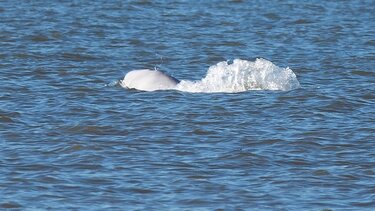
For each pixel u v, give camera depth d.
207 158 84.25
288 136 91.88
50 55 142.75
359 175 80.12
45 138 90.12
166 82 114.31
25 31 170.38
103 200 73.38
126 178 78.56
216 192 75.56
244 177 79.31
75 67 132.25
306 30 187.25
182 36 174.38
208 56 150.38
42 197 73.75
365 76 127.69
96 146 87.12
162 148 87.25
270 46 163.38
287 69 116.62
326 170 81.19
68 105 104.50
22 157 83.81
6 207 71.44
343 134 93.06
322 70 132.62
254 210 71.75
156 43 163.00
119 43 161.62
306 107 104.44
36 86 116.12
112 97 109.25
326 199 74.31
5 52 143.50
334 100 107.56
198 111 101.81
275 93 111.19
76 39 164.00
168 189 76.06
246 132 93.38
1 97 108.75
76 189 75.69
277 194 75.31
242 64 115.00
